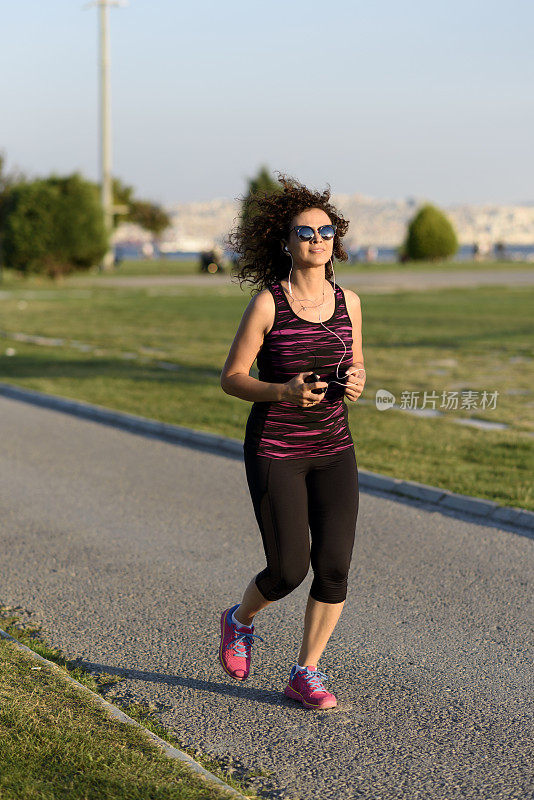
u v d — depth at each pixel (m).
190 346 24.09
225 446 11.92
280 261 4.73
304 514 4.66
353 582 6.89
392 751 4.47
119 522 8.57
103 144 72.19
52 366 20.34
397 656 5.60
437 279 61.59
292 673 5.02
